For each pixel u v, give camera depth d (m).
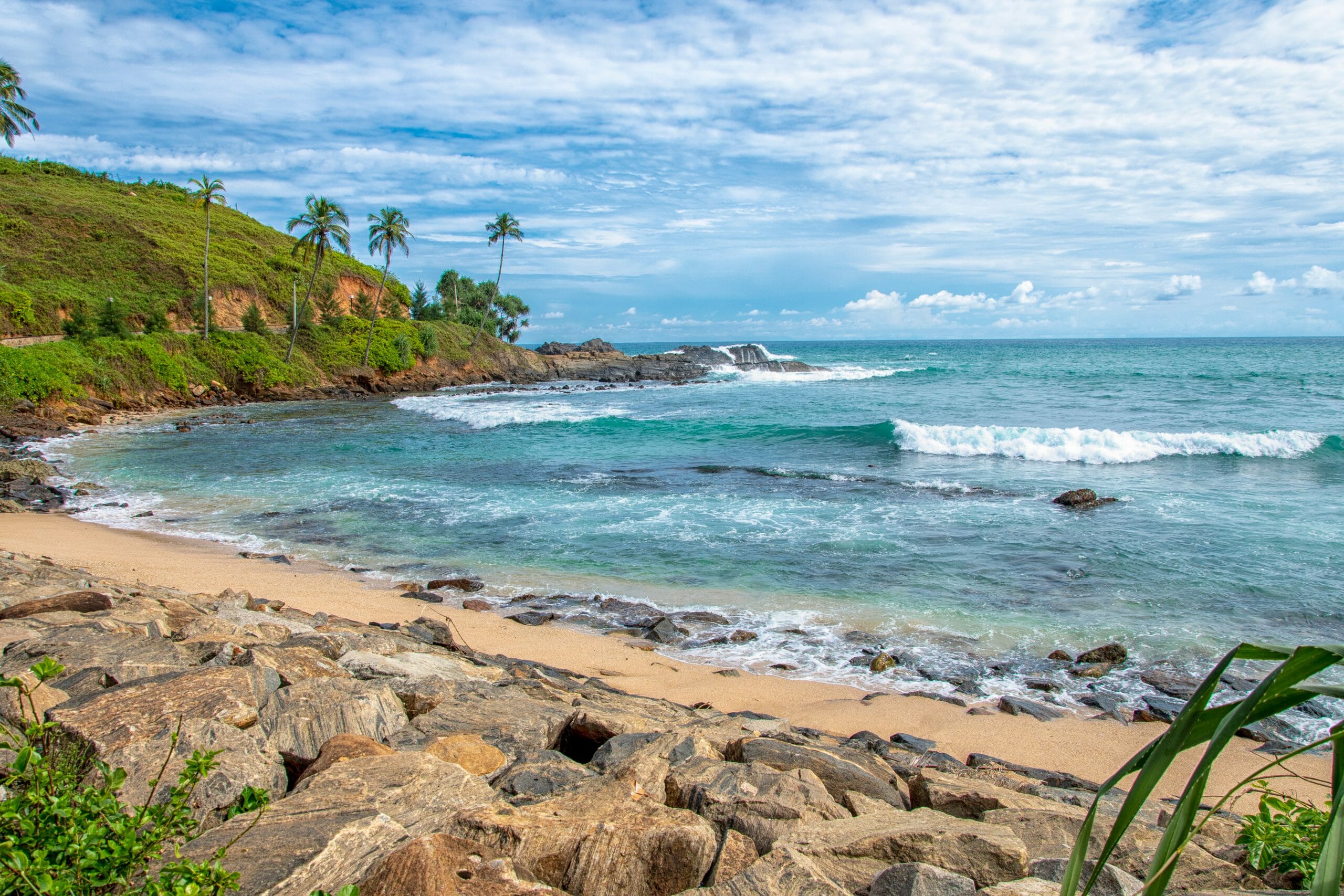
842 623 10.79
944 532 14.89
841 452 24.83
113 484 20.75
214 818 3.76
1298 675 1.18
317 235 49.72
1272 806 4.24
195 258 56.25
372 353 55.00
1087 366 70.25
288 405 44.78
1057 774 6.68
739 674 9.14
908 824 3.94
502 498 18.62
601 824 3.62
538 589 12.32
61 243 52.16
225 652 5.95
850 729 7.78
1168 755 1.20
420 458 24.83
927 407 36.97
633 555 13.99
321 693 5.20
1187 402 36.75
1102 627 10.42
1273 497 17.00
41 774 2.71
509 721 5.47
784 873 3.25
